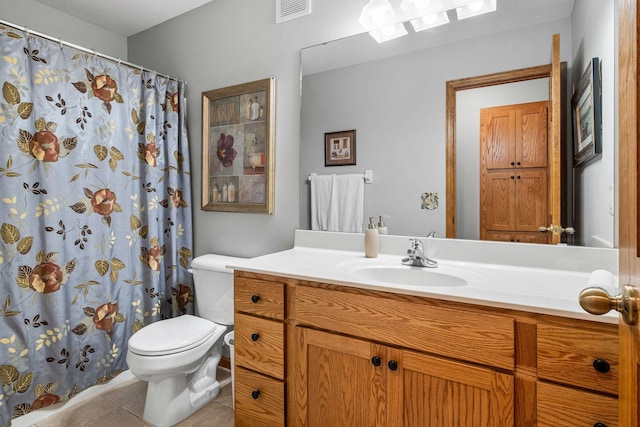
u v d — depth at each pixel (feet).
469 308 3.40
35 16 7.33
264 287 4.67
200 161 7.79
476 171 5.02
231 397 6.53
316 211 6.31
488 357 3.30
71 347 6.03
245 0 7.02
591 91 4.21
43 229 5.61
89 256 6.26
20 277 5.36
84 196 6.18
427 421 3.60
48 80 5.69
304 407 4.40
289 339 4.52
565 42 4.42
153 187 7.18
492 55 4.88
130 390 6.70
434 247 5.30
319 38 6.17
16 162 5.32
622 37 1.84
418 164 5.43
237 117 7.11
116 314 6.71
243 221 7.19
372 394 3.92
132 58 8.95
